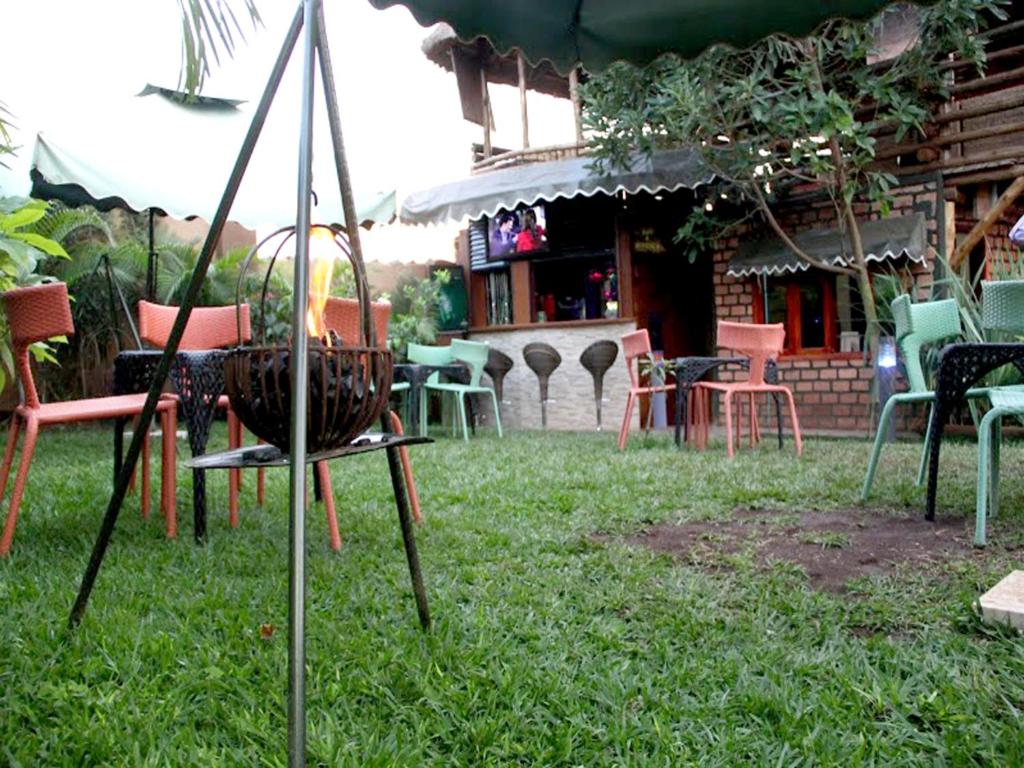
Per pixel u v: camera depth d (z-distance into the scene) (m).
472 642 1.86
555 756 1.35
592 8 3.38
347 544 2.85
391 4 2.99
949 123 6.88
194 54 2.12
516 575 2.42
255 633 1.90
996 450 3.10
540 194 7.93
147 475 3.28
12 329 2.70
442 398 8.53
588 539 2.87
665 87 6.36
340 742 1.37
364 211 5.39
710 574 2.45
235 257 8.42
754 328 5.27
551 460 5.14
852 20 3.07
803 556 2.63
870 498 3.56
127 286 8.15
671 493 3.79
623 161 7.10
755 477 4.20
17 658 1.71
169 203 4.77
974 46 6.02
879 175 6.31
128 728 1.42
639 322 8.88
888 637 1.89
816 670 1.68
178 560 2.62
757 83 6.31
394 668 1.69
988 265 6.85
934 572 2.38
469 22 3.19
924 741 1.39
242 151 1.77
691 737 1.42
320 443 1.75
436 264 10.39
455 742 1.41
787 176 7.18
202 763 1.31
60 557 2.62
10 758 1.32
